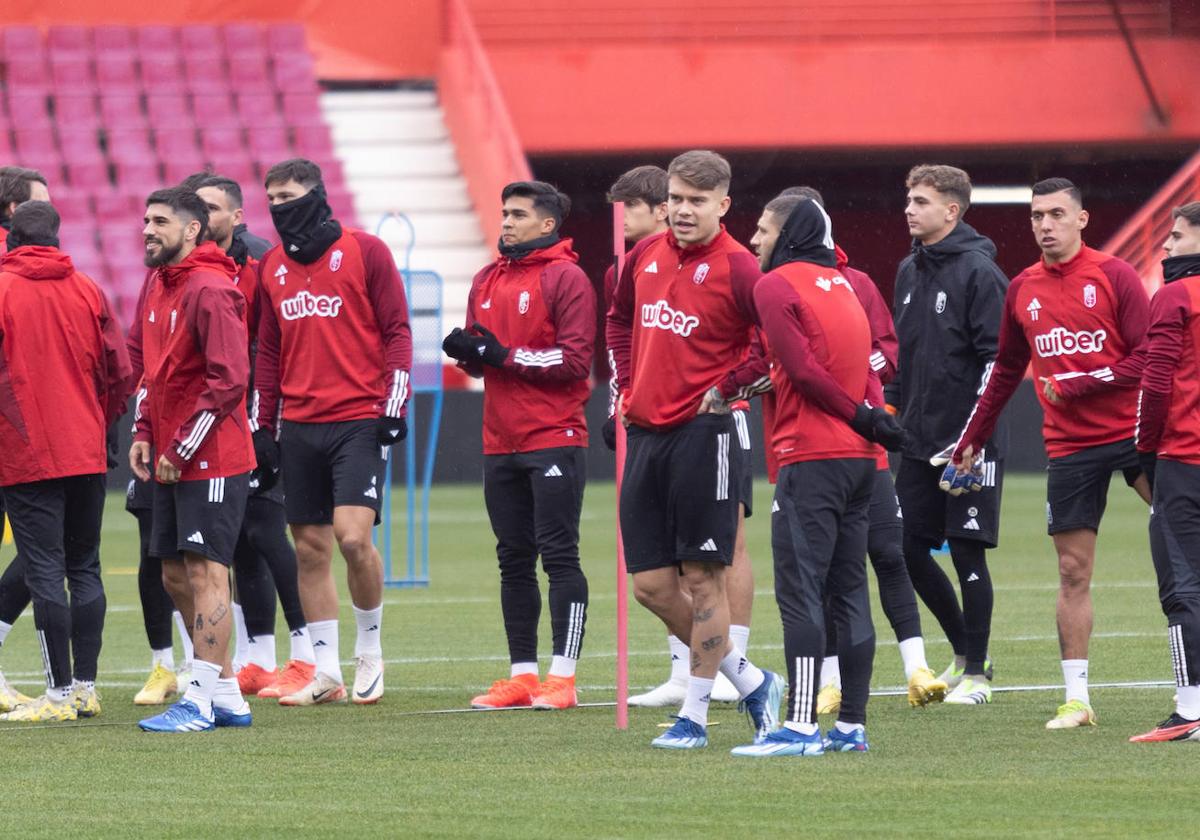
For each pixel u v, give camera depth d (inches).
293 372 1087.6
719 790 775.1
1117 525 2642.7
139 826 709.3
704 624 898.1
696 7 3954.2
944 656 1338.6
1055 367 976.9
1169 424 909.2
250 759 867.4
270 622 1162.0
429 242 3720.5
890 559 1050.7
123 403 1043.3
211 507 964.0
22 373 991.6
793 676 868.0
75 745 916.0
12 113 3757.4
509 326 1082.7
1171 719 914.1
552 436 1071.0
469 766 844.0
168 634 1110.4
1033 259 4124.0
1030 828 690.8
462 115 3836.1
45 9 3902.6
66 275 1007.0
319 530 1095.6
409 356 1080.2
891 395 1154.0
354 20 4042.8
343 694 1109.7
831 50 3791.8
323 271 1071.6
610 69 3789.4
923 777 804.0
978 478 1016.2
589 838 679.1
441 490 3348.9
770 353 866.8
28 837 690.8
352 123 3939.5
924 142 3754.9
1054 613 1588.3
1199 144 3794.3
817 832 686.5
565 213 1107.9
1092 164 4183.1
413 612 1643.7
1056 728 956.6
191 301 963.3
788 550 860.0
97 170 3708.2
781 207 940.0
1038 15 3905.0
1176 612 909.8
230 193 1097.4
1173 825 694.5
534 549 1092.5
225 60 3946.9
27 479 995.9
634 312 920.3
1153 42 3801.7
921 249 1110.4
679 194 874.1
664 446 892.0
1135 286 962.1
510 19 3961.6
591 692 1152.2
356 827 703.7
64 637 1013.2
